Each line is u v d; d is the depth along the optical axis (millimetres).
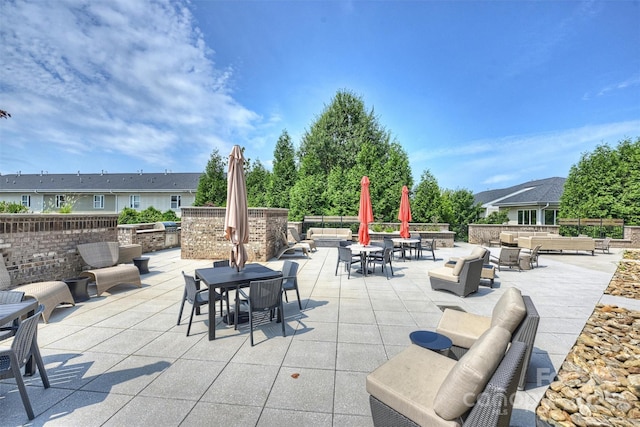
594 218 17688
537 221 22188
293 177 21641
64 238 6551
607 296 6324
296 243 12312
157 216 18438
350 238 15398
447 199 21359
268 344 3795
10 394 2709
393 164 19312
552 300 5996
